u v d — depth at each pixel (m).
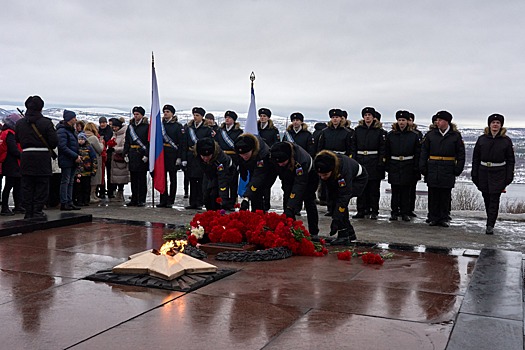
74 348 3.34
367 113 11.21
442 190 10.38
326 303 4.31
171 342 3.44
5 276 5.00
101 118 13.57
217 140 12.12
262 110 12.30
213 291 4.59
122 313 3.97
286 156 7.02
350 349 3.38
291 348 3.38
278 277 5.12
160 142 11.94
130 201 12.88
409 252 6.52
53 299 4.30
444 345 3.46
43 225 7.62
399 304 4.32
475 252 6.50
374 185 11.29
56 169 11.79
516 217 11.71
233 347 3.38
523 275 5.64
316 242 6.56
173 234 6.98
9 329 3.64
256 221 6.45
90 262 5.60
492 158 9.52
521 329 3.70
